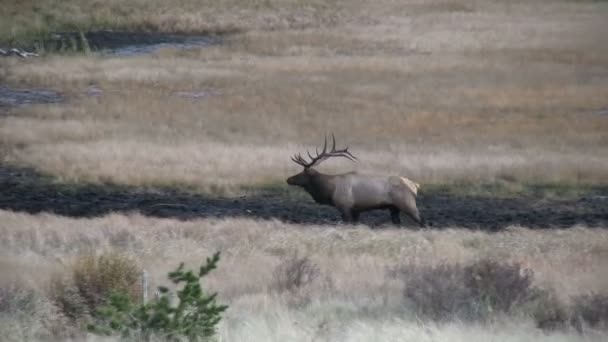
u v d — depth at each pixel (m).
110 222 80.44
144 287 46.00
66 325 42.03
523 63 184.25
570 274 60.06
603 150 126.12
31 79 163.50
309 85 165.75
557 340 41.59
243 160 116.69
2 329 39.56
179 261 63.16
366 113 147.38
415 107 153.12
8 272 55.66
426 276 50.53
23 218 83.12
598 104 155.12
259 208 98.56
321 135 134.38
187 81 165.75
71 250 67.19
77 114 142.12
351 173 86.94
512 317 45.34
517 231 83.19
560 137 133.50
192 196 103.69
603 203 102.19
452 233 79.00
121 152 119.56
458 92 162.25
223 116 143.00
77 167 112.31
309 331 40.22
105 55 190.88
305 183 87.12
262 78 170.12
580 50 194.25
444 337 39.78
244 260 64.06
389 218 95.44
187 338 37.97
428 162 115.31
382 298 50.34
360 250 70.00
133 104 147.62
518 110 152.62
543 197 104.31
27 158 116.25
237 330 40.66
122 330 38.06
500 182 108.69
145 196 103.31
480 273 49.97
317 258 64.88
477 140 132.00
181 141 128.62
